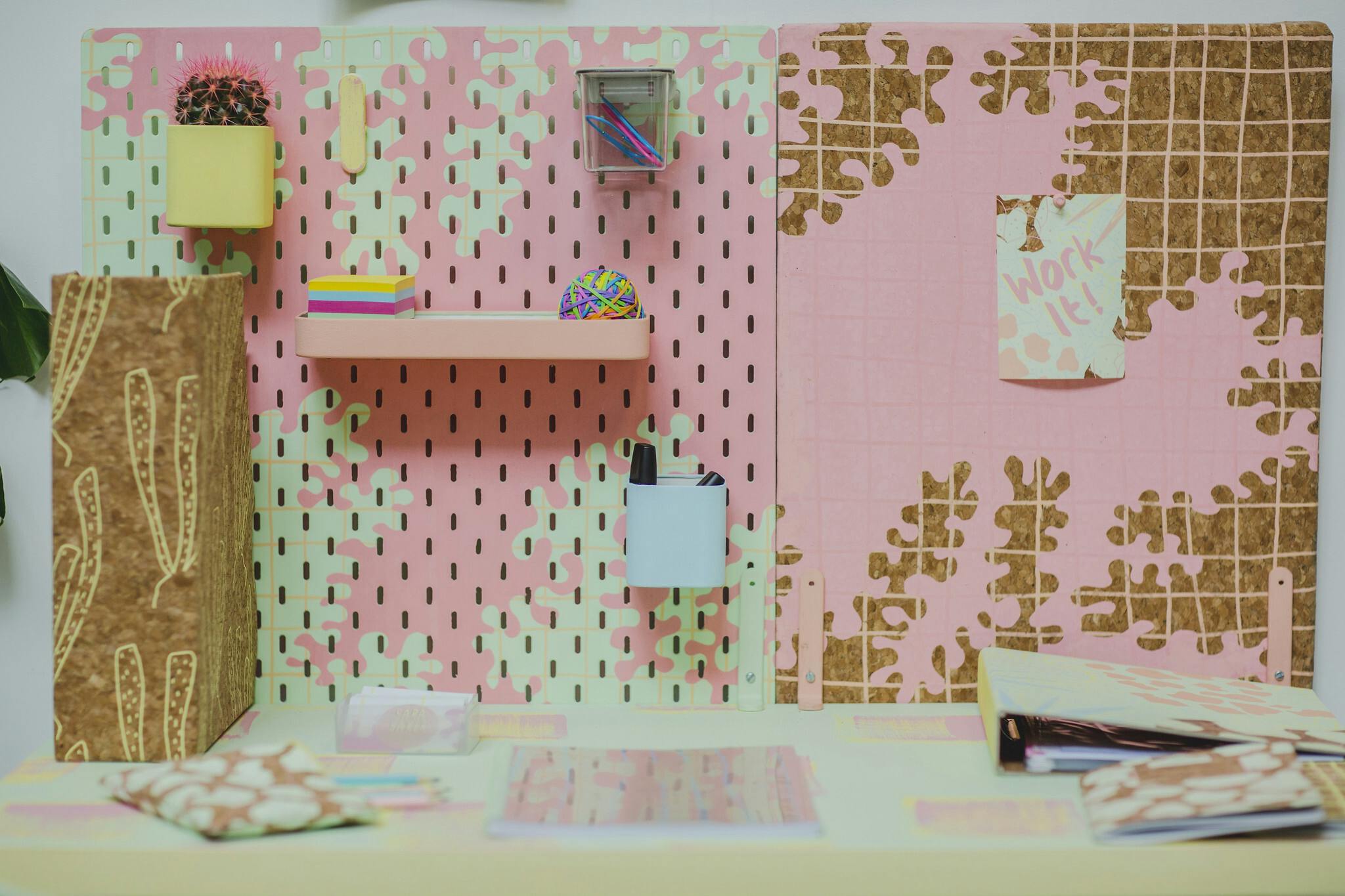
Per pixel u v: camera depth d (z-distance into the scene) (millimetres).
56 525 1153
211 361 1181
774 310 1323
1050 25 1303
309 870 984
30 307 1340
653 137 1275
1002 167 1313
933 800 1089
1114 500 1341
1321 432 1387
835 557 1342
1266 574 1346
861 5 1373
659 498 1241
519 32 1304
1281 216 1318
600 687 1358
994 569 1347
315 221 1320
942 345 1327
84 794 1095
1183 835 994
